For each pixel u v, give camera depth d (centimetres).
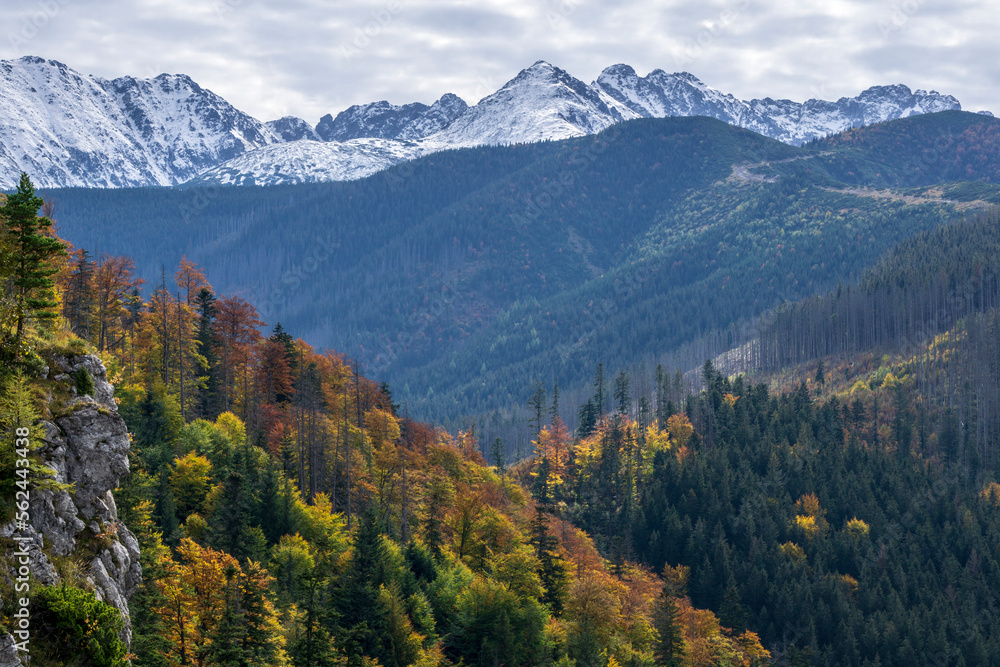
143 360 10006
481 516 10294
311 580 6272
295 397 10844
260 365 11638
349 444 11119
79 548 3506
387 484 10906
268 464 9044
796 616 14100
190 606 5184
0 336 3625
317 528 8250
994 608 14975
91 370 3912
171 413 9138
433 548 9969
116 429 3825
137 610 4762
